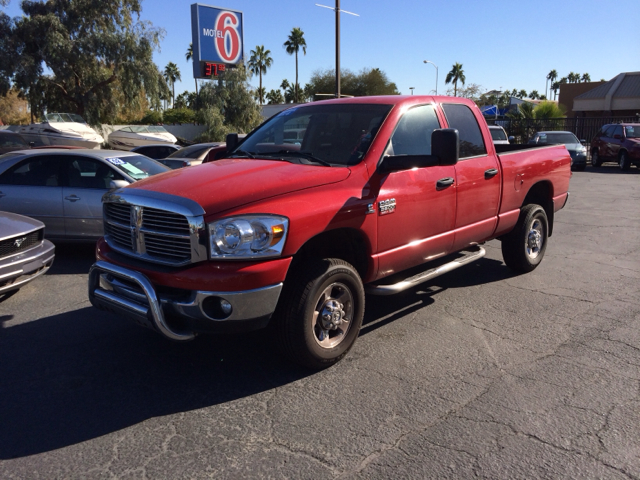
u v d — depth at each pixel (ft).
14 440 10.07
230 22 112.06
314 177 12.20
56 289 19.66
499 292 18.75
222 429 10.39
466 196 16.20
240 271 10.73
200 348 14.23
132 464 9.32
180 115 162.40
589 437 9.94
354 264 13.80
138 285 11.61
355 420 10.62
